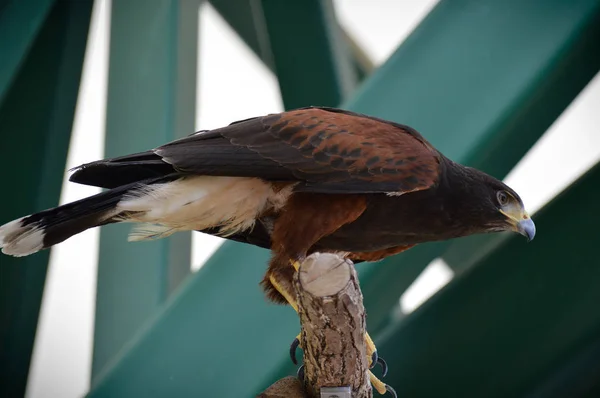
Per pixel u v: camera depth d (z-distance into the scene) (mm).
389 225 10086
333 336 7805
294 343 9703
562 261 10773
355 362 8000
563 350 10727
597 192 10805
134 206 9695
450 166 10352
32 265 12938
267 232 10172
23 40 12242
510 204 10656
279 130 9820
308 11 13625
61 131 13055
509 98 10367
